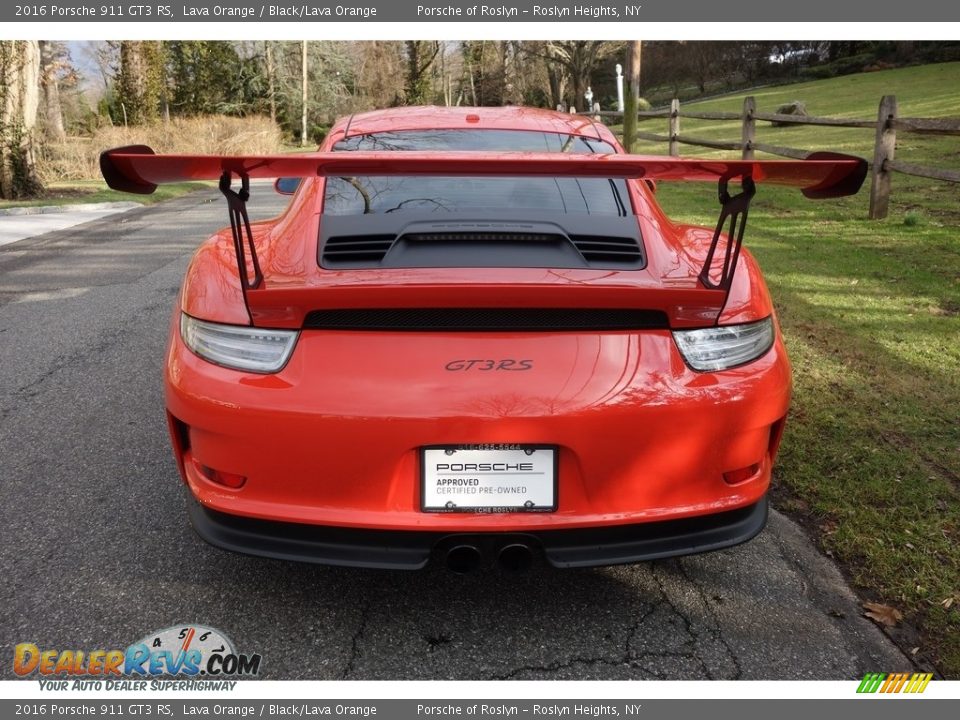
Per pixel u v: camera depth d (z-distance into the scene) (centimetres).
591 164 159
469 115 297
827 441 304
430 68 5597
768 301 203
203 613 208
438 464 175
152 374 396
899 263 589
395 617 208
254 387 174
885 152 747
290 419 171
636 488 179
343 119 303
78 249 810
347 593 218
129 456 301
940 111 1830
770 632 202
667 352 179
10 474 285
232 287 189
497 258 195
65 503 264
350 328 175
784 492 270
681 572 229
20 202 1284
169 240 867
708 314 181
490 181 238
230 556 235
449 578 225
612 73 5806
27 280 641
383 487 175
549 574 228
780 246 662
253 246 179
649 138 1432
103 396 365
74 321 502
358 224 212
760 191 1015
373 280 182
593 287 170
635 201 233
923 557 230
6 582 220
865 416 325
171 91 4819
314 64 5056
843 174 166
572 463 177
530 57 4959
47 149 1761
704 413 178
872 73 4638
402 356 172
